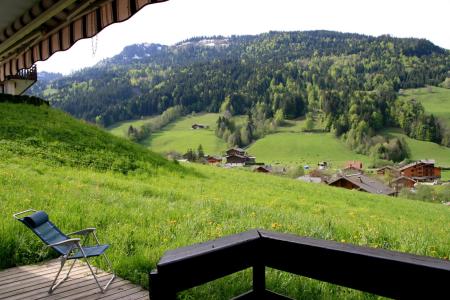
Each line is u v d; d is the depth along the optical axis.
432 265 2.31
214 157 148.25
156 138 196.50
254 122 196.25
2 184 13.91
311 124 190.62
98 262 6.97
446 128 177.50
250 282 5.93
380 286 2.48
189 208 12.75
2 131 23.88
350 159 159.25
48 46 4.72
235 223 10.17
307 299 5.42
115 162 24.44
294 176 99.75
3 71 6.50
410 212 25.11
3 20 4.77
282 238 2.97
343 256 2.63
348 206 24.30
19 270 6.71
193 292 5.57
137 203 13.06
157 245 7.90
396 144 158.00
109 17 3.43
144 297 5.67
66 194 13.32
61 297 5.66
